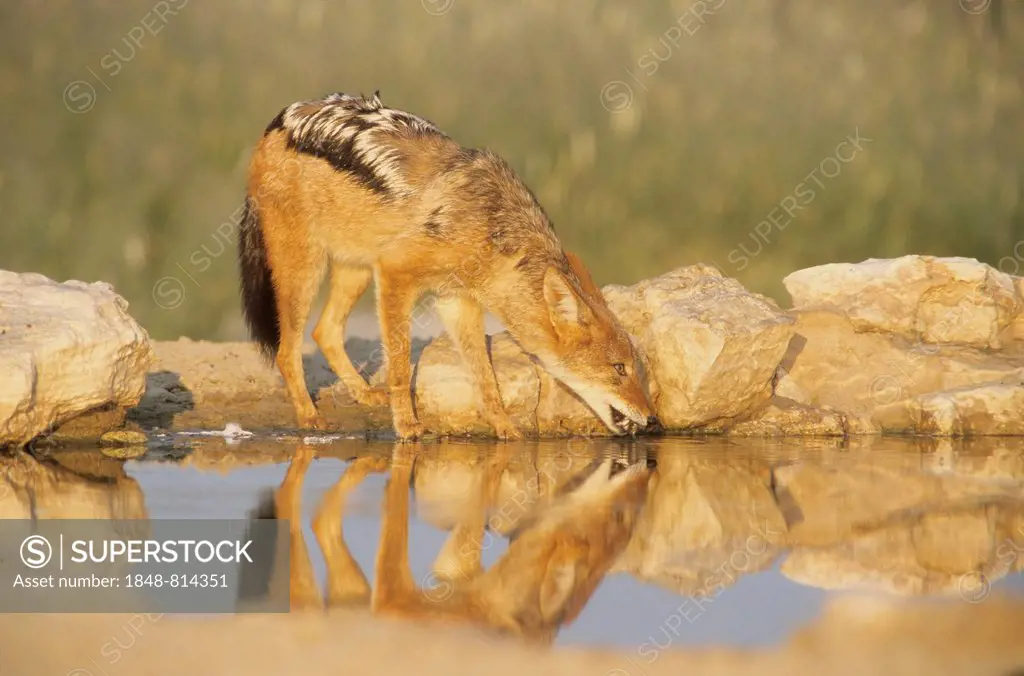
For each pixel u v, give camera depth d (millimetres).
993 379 35406
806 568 18969
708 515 22375
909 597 17641
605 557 19438
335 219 32469
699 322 32438
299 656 15141
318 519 21547
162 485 24297
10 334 28125
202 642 15477
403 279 31734
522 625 16281
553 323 31312
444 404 32750
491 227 31203
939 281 37156
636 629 16203
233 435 31891
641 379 33688
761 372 32875
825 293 38125
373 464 27578
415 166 31594
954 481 26016
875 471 27266
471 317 32531
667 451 30344
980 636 16219
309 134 32750
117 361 29469
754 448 31078
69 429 29906
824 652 15594
